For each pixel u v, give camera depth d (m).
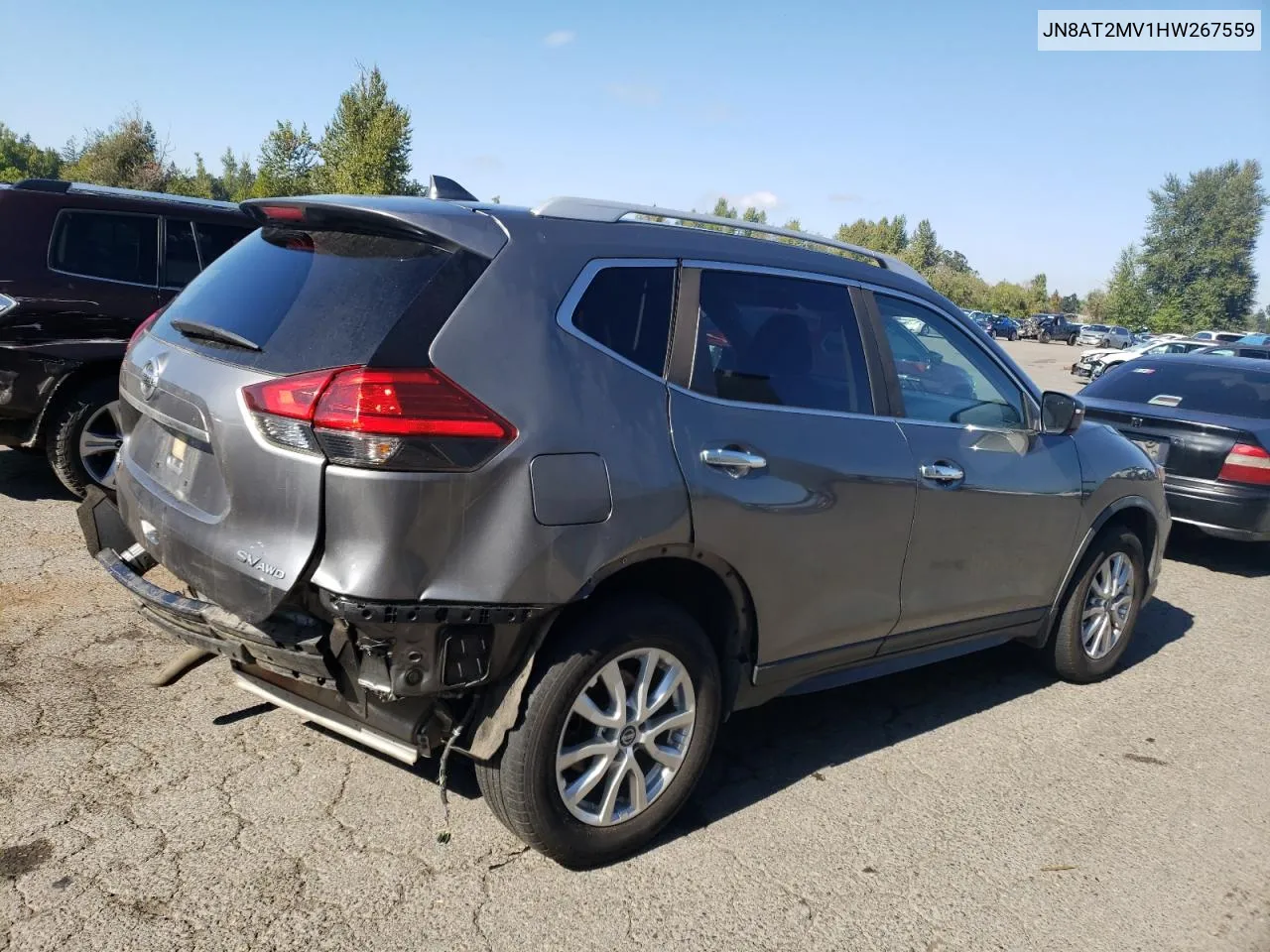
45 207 6.20
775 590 3.35
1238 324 91.38
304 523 2.55
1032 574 4.49
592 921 2.85
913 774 3.93
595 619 2.93
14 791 3.24
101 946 2.58
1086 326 66.50
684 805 3.53
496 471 2.63
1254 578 7.63
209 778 3.41
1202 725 4.66
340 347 2.62
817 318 3.64
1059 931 3.02
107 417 6.34
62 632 4.48
